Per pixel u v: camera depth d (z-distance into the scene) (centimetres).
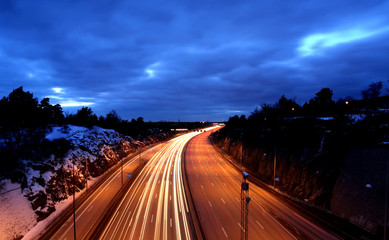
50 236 2423
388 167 2323
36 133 4338
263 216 2811
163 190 3972
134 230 2491
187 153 8281
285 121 5628
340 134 3362
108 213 2988
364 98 4959
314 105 6131
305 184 3400
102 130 7425
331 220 2612
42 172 3459
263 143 5422
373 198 2427
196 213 2939
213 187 4125
